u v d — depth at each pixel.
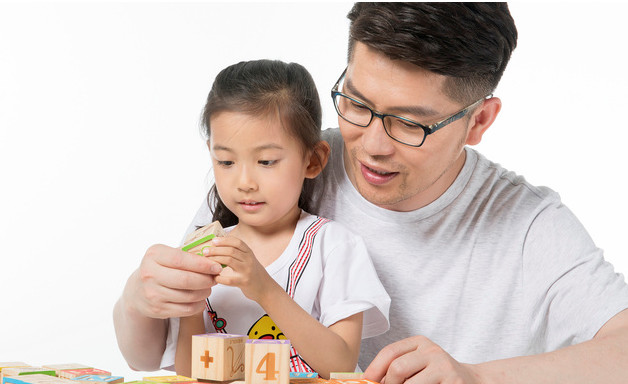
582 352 0.98
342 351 1.06
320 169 1.24
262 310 1.16
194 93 2.70
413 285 1.31
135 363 1.19
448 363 0.87
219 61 2.65
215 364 0.86
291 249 1.19
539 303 1.28
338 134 1.40
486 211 1.33
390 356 0.88
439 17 0.99
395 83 1.03
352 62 1.08
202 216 1.42
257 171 1.12
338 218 1.34
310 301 1.16
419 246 1.31
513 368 0.94
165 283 0.97
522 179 1.40
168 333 1.17
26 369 0.93
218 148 1.13
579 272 1.23
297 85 1.19
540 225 1.31
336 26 2.42
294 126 1.14
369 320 1.19
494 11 1.07
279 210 1.15
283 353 0.82
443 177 1.28
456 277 1.31
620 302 1.15
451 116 1.08
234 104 1.12
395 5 1.00
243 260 0.98
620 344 1.00
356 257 1.20
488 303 1.31
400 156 1.08
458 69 1.03
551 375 0.93
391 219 1.31
